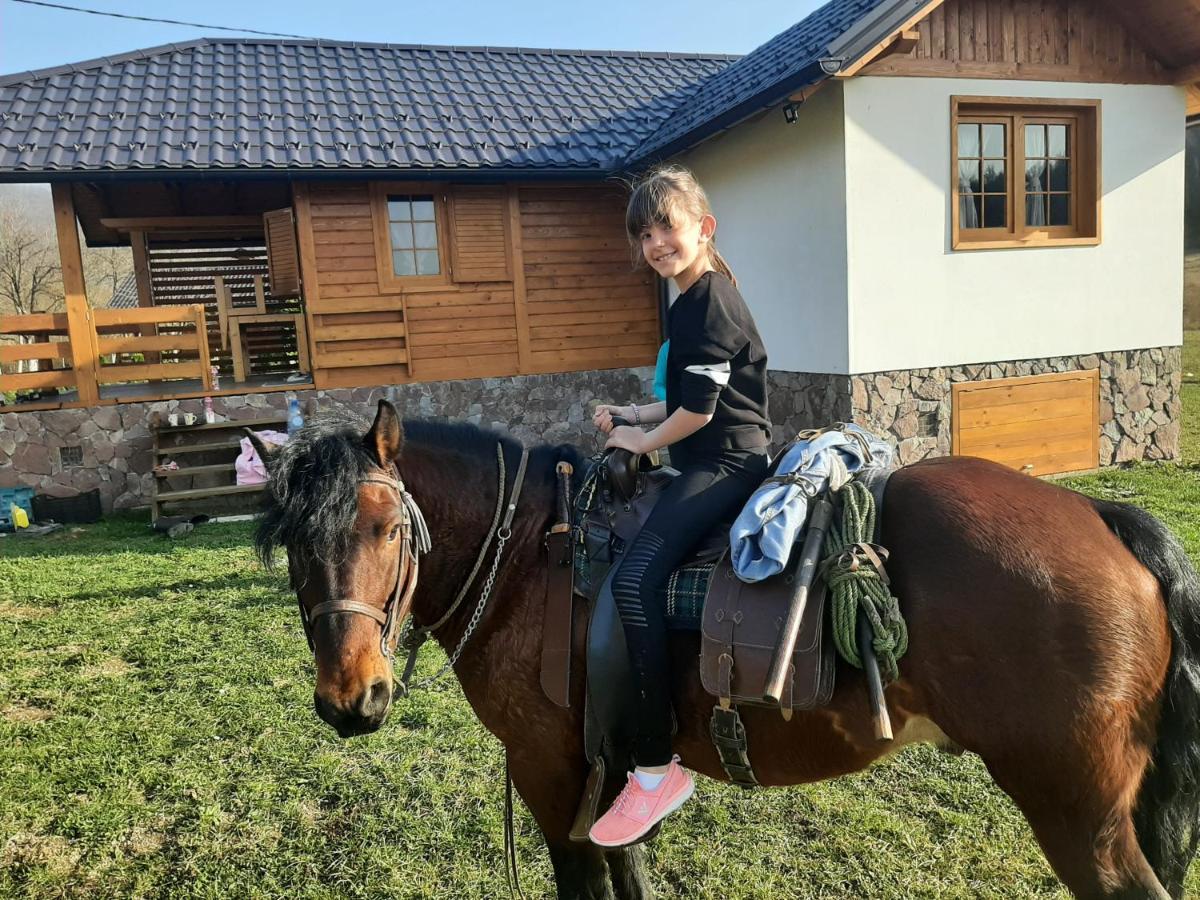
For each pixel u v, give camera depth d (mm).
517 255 10328
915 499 1882
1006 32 7824
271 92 10750
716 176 9609
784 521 1836
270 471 1925
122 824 3229
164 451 8719
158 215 12344
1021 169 8180
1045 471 8516
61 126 9078
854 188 7484
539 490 2213
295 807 3307
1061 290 8383
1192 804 1770
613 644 1930
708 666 1846
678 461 2123
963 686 1711
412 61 12500
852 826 3072
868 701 1805
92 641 5141
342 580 1787
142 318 9211
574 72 12891
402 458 2146
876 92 7445
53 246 31750
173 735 3930
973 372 8172
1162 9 7859
